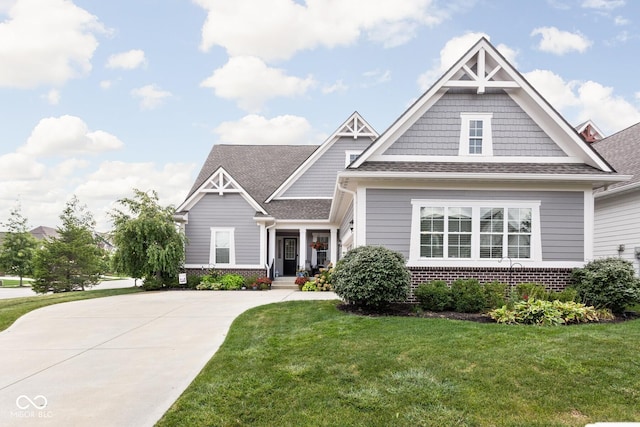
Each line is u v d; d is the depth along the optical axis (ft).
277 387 14.87
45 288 60.39
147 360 19.34
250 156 76.23
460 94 35.50
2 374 17.42
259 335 22.99
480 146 35.27
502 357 17.15
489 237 33.27
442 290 29.53
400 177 32.30
